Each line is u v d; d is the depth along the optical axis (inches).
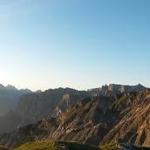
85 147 5226.4
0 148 6136.8
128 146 5369.1
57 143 5334.6
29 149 5418.3
